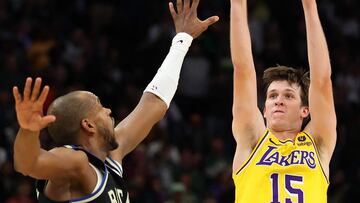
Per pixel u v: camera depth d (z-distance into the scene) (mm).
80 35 15578
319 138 6121
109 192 5051
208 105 15477
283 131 6148
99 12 16578
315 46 6102
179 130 14586
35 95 4547
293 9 17812
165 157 13703
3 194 12250
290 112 6137
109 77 14961
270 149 6004
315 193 5867
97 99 5332
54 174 4809
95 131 5227
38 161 4715
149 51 15656
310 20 6148
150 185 13055
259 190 5891
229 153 14672
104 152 5289
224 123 15094
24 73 14055
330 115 6102
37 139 4668
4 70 13883
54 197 4945
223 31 16453
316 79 6078
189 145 14430
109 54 15688
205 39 16094
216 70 15930
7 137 12914
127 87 14742
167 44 15664
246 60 6125
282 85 6203
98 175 5074
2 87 13664
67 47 15336
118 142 5547
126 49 16172
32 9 15859
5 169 12477
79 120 5191
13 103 13523
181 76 15547
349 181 14594
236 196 5992
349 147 15047
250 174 5953
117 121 13938
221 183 13633
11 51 14477
